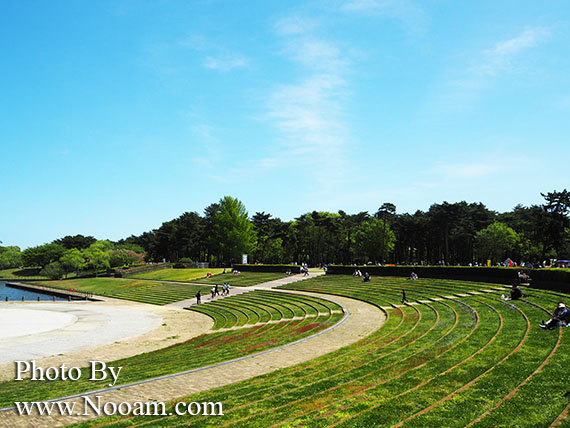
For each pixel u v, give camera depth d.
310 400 13.83
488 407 11.73
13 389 20.48
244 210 123.06
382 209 120.44
